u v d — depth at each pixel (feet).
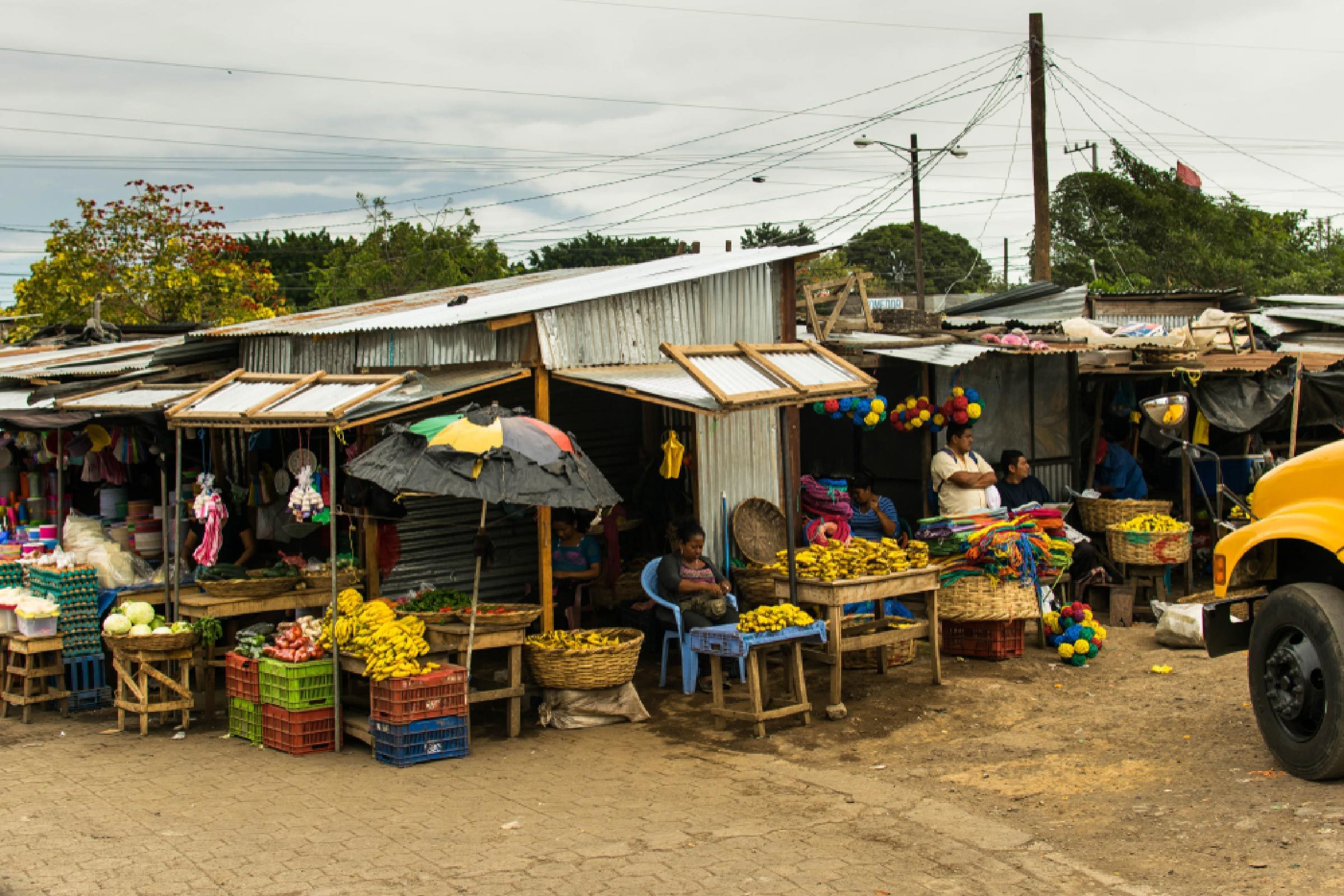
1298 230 144.66
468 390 26.21
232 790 21.77
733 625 26.40
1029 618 31.09
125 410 29.99
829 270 148.36
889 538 34.55
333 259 126.52
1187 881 15.71
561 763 23.32
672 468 29.55
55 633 28.86
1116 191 116.98
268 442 30.40
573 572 31.71
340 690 25.25
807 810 19.83
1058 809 19.25
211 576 29.25
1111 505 38.34
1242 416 39.42
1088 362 40.83
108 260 81.10
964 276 197.77
